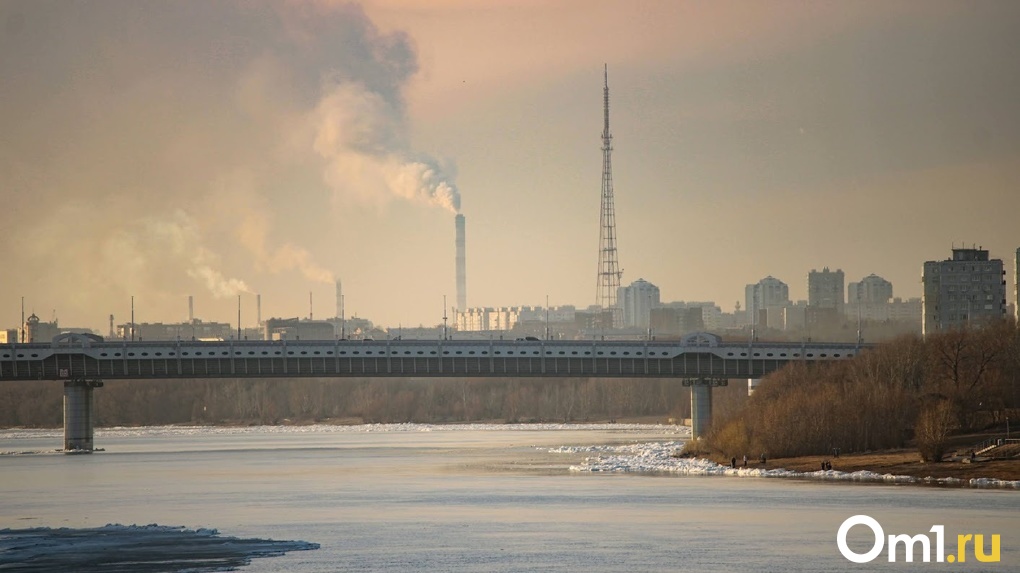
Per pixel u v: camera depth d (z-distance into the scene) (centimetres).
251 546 17962
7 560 16825
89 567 16412
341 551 17688
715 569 16450
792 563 16788
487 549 17850
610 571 16375
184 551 17538
